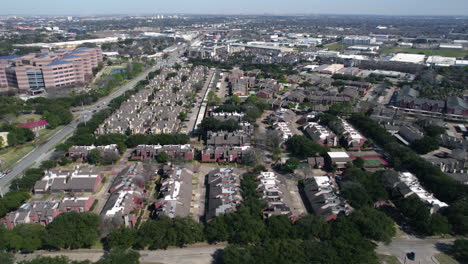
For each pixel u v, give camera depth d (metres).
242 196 160.50
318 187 165.50
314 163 199.25
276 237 130.25
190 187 171.25
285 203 153.88
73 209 148.88
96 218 134.00
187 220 135.12
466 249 122.75
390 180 168.25
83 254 126.31
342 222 132.50
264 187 165.50
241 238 127.25
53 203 150.38
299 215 145.75
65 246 128.62
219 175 178.25
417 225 139.88
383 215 136.50
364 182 165.62
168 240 127.38
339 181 180.38
